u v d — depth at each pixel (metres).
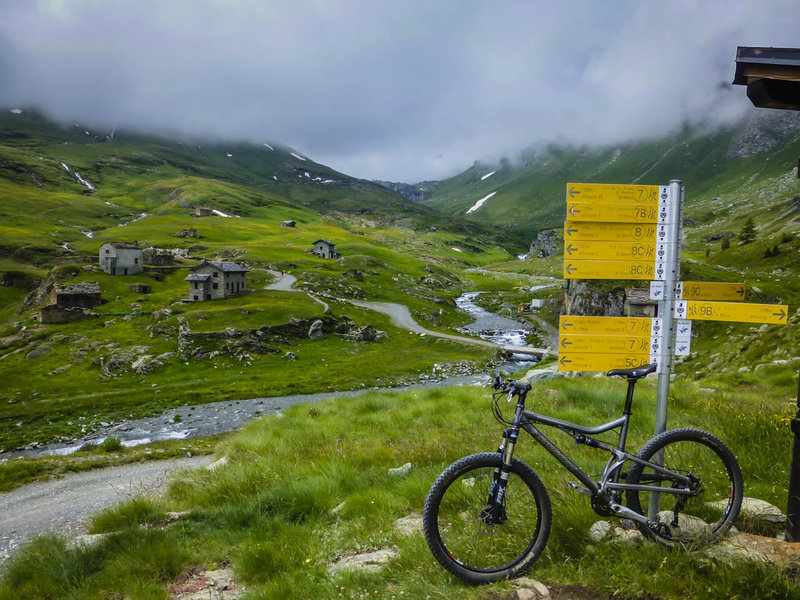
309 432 14.46
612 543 4.45
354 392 60.38
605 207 4.76
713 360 35.31
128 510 8.56
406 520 6.47
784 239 124.50
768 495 5.61
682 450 5.59
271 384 62.34
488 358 80.19
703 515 4.91
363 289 132.88
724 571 3.91
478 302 148.88
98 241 174.62
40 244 153.62
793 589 3.61
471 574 4.26
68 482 23.42
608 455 7.93
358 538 6.09
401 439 12.20
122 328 85.19
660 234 4.75
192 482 10.93
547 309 125.44
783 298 77.31
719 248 188.75
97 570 6.11
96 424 47.47
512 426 4.45
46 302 106.06
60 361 72.12
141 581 5.50
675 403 13.28
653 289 4.78
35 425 48.31
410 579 4.41
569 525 4.88
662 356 4.75
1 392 60.22
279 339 83.69
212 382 63.59
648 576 3.90
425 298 139.00
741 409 10.41
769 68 4.49
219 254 158.50
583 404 13.96
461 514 5.54
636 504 4.53
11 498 21.31
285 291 116.50
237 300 103.31
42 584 5.76
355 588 4.59
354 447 11.93
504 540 4.66
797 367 20.27
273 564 5.59
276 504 7.79
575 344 4.81
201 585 5.59
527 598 3.94
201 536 7.02
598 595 3.94
